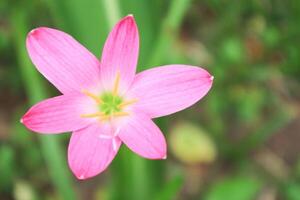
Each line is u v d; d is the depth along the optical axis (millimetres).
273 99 573
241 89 564
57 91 542
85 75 384
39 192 545
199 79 380
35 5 550
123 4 452
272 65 575
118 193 469
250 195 510
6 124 562
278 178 557
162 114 383
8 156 524
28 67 471
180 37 591
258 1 582
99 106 390
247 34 582
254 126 569
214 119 557
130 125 383
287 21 580
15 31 507
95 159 374
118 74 386
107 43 381
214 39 583
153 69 387
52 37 376
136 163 459
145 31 456
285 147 569
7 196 535
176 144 547
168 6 531
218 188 512
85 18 448
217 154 555
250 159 562
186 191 554
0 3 538
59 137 532
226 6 578
